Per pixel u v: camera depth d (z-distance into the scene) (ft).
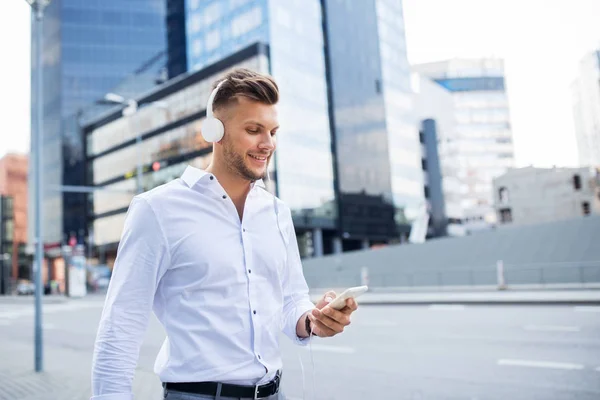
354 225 155.22
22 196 270.46
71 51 201.05
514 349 26.50
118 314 4.41
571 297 48.08
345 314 4.40
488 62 335.67
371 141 171.32
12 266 230.07
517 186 128.06
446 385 19.85
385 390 19.63
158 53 203.21
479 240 82.84
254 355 4.71
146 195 4.73
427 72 337.93
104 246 188.85
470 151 321.52
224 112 4.90
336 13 163.53
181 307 4.66
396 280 89.61
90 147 198.49
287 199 131.75
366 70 175.32
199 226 4.70
